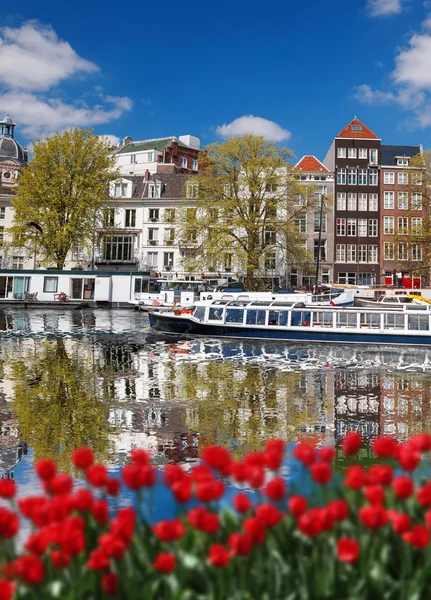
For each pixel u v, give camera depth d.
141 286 51.25
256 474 3.10
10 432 11.40
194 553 3.02
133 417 12.85
